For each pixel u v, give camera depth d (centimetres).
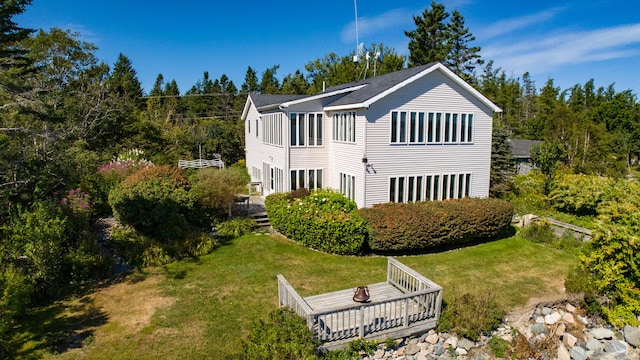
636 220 1248
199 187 1920
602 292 1272
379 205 1773
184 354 939
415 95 1886
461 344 1030
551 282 1402
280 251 1680
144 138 3728
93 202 1844
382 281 1384
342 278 1405
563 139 3700
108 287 1301
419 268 1529
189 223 1894
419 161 1939
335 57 6725
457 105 1991
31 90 1572
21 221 1266
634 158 5506
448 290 1326
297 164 2158
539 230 1886
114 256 1530
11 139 1577
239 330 1045
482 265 1567
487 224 1791
